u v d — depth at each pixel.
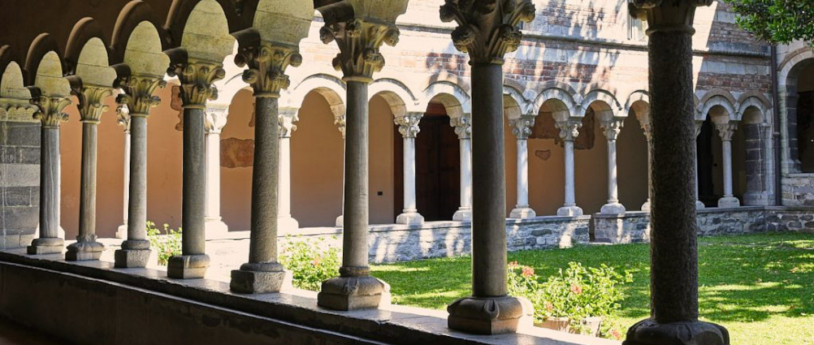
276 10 5.89
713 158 23.84
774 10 15.23
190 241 6.88
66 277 8.02
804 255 13.56
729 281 10.37
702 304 8.56
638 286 10.17
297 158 17.59
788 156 20.23
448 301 9.18
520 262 13.50
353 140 5.23
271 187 6.01
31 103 9.63
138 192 7.87
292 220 13.93
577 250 15.78
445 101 16.12
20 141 10.38
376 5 5.15
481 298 4.27
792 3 14.97
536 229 16.73
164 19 6.93
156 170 15.88
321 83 14.40
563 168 21.16
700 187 23.86
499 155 4.38
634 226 18.28
